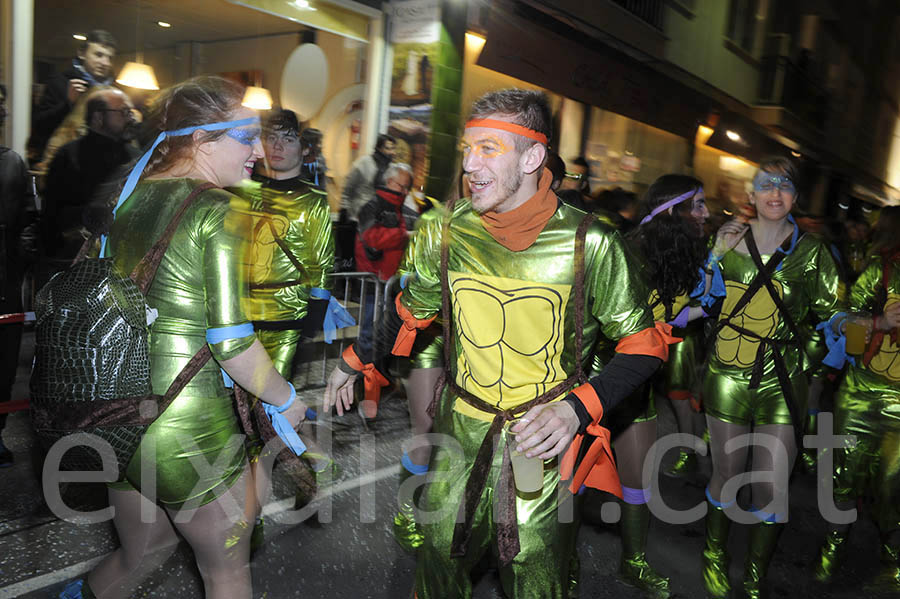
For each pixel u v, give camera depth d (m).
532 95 1.99
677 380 4.55
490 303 2.06
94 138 4.34
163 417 1.92
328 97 8.02
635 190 12.28
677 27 12.55
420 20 8.16
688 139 14.12
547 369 2.07
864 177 27.39
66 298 1.85
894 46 26.89
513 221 2.00
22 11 5.95
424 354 3.31
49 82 5.57
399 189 6.19
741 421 3.17
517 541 2.00
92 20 6.93
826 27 19.91
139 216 1.97
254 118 2.10
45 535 3.20
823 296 3.13
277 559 3.21
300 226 3.37
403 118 8.46
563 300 2.02
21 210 3.85
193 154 2.03
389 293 5.10
